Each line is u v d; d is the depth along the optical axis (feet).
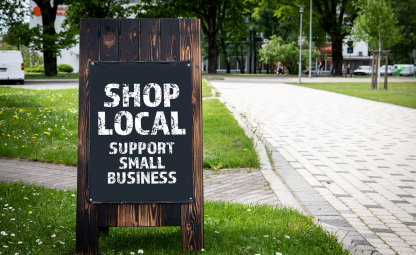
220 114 29.07
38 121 23.59
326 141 21.47
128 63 8.96
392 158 17.78
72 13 92.84
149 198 8.97
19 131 20.67
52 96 38.29
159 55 9.07
